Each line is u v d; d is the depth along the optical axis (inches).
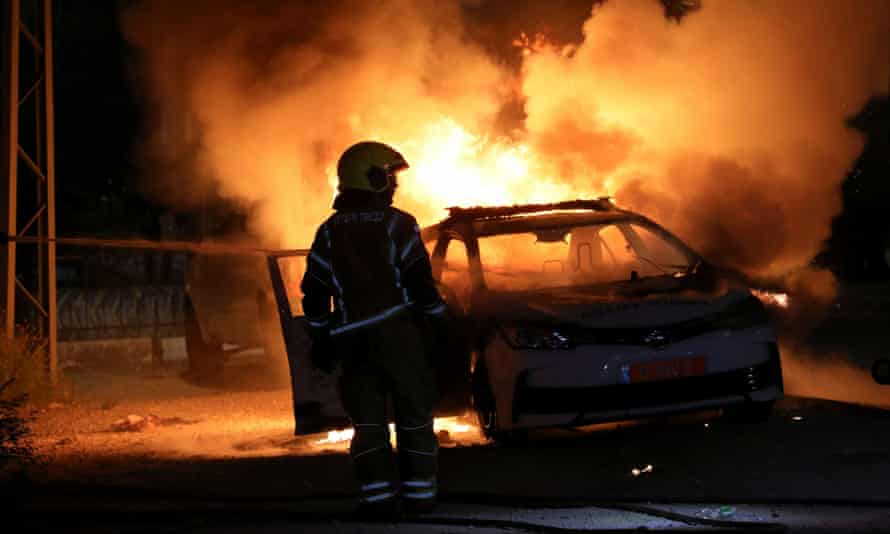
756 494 433.1
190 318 1196.5
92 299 1444.4
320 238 415.5
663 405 545.3
